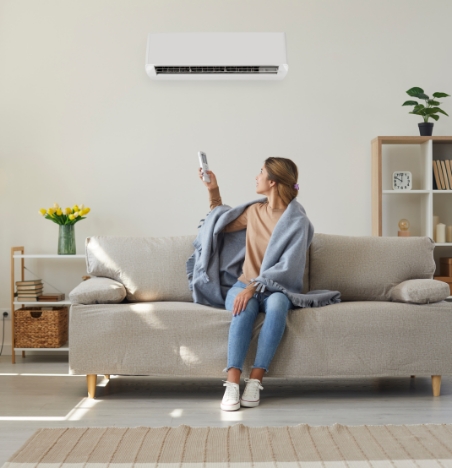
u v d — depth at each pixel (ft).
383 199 13.93
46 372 11.32
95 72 13.84
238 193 13.89
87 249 10.62
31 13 13.80
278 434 7.06
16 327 12.39
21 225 13.79
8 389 9.83
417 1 14.03
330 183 13.96
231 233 10.09
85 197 13.84
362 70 13.98
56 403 8.84
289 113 13.93
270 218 9.64
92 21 13.83
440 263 13.51
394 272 10.19
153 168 13.88
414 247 10.34
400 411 8.30
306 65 13.93
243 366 8.94
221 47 8.52
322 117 13.94
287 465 6.03
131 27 13.84
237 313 8.70
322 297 9.44
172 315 9.02
